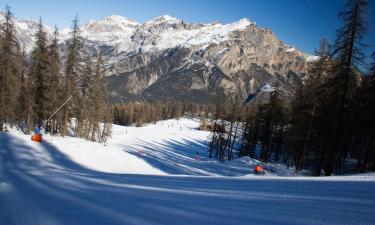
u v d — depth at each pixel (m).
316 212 3.40
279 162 42.12
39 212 3.28
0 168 9.26
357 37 19.11
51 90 33.97
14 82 31.00
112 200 4.26
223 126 49.66
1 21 29.34
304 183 7.05
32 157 15.23
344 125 21.97
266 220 3.09
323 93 22.12
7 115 32.62
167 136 74.38
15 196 4.08
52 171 10.85
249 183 7.41
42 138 21.67
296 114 27.27
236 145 65.88
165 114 147.75
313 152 28.81
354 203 4.02
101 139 52.22
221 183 7.49
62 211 3.38
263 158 42.50
